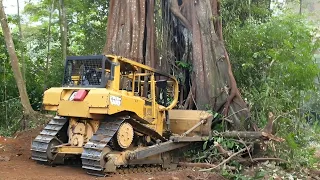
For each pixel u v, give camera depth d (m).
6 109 17.38
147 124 9.83
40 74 21.28
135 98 9.19
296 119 12.64
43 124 15.51
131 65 9.55
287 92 12.66
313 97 13.77
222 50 12.80
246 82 13.92
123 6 13.44
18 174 8.15
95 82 9.04
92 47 21.62
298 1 20.28
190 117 11.14
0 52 18.56
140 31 13.15
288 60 12.63
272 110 12.09
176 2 13.77
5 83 18.42
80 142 9.24
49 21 22.55
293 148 10.95
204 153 10.62
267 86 12.49
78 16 22.91
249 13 16.56
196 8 13.23
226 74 12.52
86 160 8.39
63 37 21.52
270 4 18.83
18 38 20.80
